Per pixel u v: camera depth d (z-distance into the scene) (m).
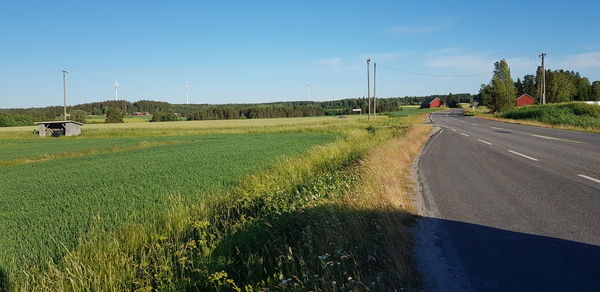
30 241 6.56
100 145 36.94
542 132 25.56
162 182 11.67
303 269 4.29
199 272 4.82
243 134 48.88
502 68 78.56
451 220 6.21
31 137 56.06
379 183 8.06
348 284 3.81
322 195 7.32
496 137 22.84
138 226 6.75
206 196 9.16
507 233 5.43
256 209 7.80
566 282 3.88
